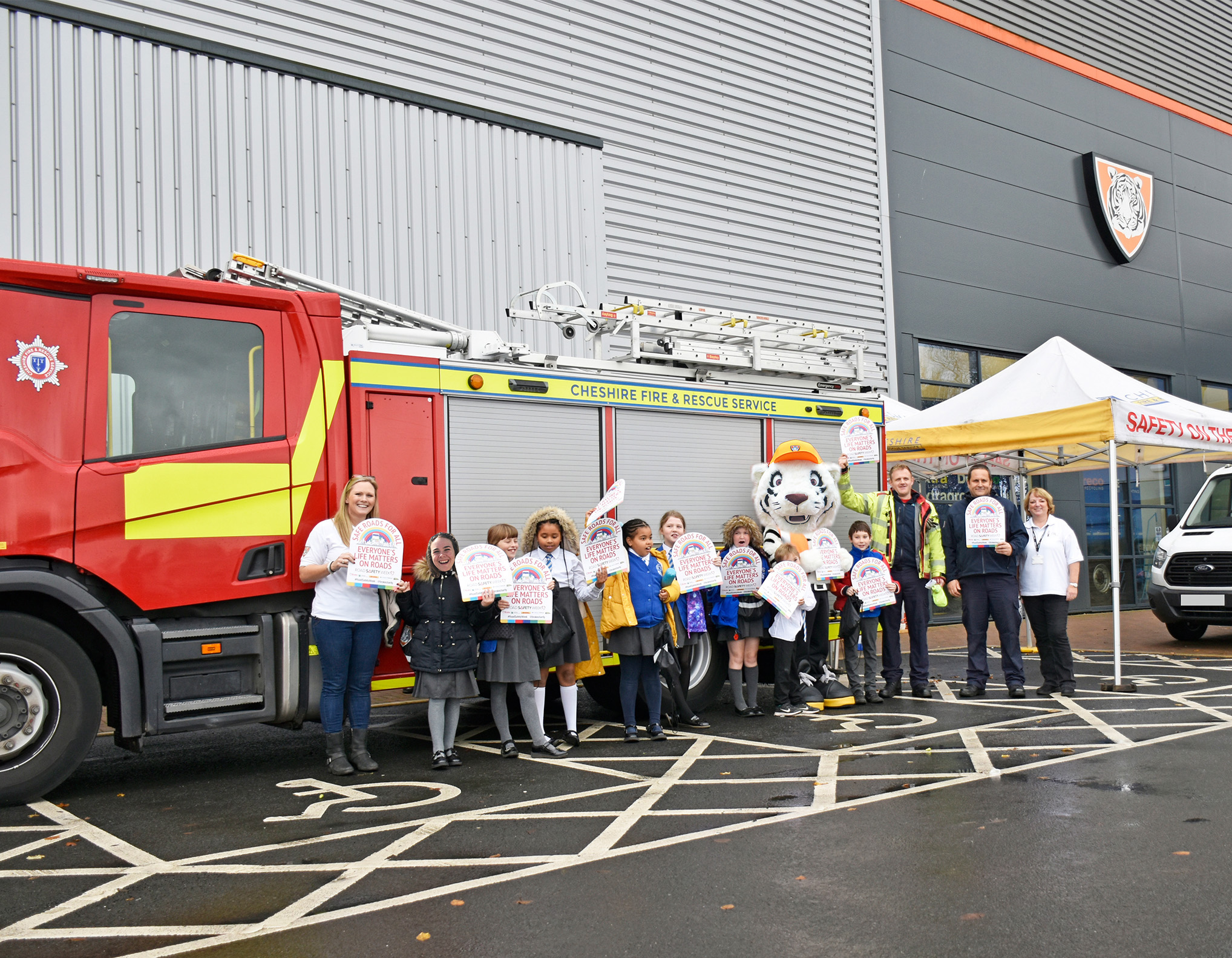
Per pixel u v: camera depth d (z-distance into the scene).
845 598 8.66
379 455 6.77
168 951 3.52
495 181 11.69
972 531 8.77
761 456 8.91
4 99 8.77
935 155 16.64
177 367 6.04
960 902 3.80
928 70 16.67
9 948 3.56
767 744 6.99
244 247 9.95
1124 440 9.52
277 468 6.27
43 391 5.61
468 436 7.23
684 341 8.78
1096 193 18.73
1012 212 17.62
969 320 16.84
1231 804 5.08
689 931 3.59
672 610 7.55
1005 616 8.81
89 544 5.66
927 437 10.80
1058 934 3.50
